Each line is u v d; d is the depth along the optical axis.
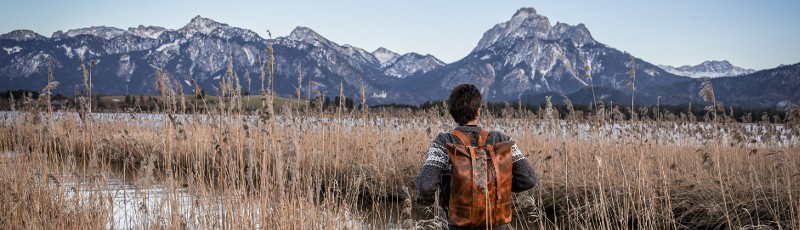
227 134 6.38
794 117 7.30
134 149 10.27
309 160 8.41
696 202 7.54
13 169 6.15
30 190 5.75
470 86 3.30
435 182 3.11
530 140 11.70
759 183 7.09
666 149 10.62
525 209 8.33
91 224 5.21
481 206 3.00
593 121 10.11
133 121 13.72
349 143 11.50
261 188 5.31
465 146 3.12
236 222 5.28
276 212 5.09
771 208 6.79
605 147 9.21
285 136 6.65
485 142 3.20
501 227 3.08
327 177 8.81
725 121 11.23
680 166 9.56
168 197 5.56
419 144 11.60
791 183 6.95
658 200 7.61
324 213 5.60
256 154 6.35
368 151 10.72
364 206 8.67
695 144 11.45
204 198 5.71
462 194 3.02
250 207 5.30
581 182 8.38
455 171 3.05
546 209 8.56
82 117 7.65
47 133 6.73
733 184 7.56
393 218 7.80
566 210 8.07
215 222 5.38
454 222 3.06
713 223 7.05
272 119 6.29
